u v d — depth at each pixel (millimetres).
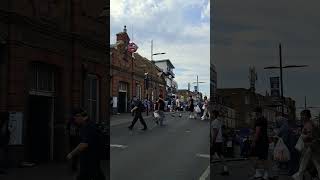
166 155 8758
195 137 10727
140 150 9344
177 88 60812
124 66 43406
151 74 50531
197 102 21281
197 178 7402
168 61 57219
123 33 43094
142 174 7508
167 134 12297
